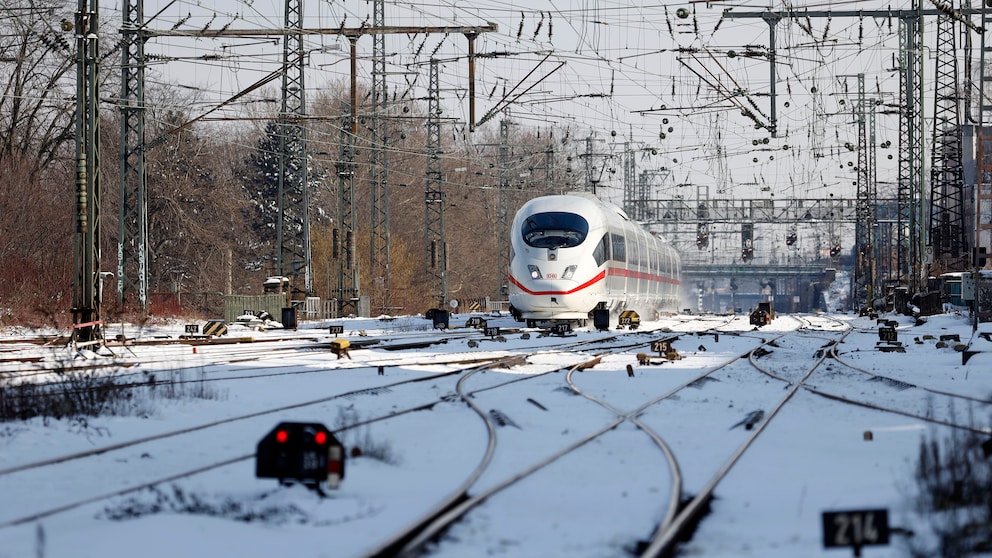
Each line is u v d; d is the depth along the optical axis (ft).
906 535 87.20
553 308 442.91
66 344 317.42
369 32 435.94
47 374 227.20
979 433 136.15
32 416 161.27
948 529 86.63
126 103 456.45
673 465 117.50
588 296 445.78
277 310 606.55
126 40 452.76
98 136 304.91
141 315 466.29
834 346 354.74
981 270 505.25
